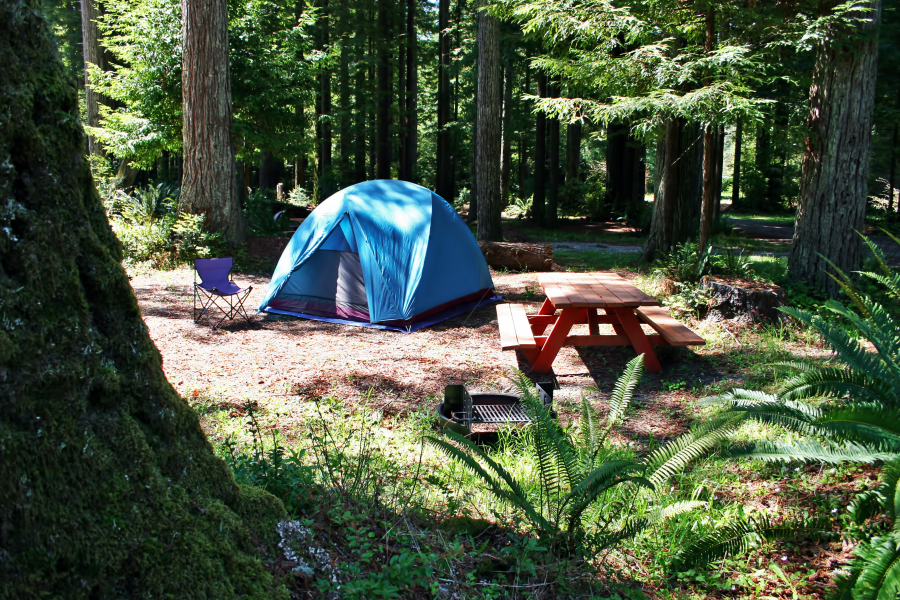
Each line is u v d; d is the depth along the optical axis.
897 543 2.50
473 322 9.59
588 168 42.09
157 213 14.85
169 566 1.85
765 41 9.38
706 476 4.23
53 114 1.87
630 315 7.11
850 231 9.34
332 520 2.74
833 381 4.05
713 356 7.41
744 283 8.73
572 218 29.94
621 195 30.55
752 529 3.19
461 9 33.75
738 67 8.93
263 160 32.59
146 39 16.27
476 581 2.70
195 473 2.12
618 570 3.15
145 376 2.04
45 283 1.78
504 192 34.25
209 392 5.97
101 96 21.30
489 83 16.88
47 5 28.17
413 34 30.73
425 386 6.54
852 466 4.07
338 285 9.55
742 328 8.28
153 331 8.38
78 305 1.86
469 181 40.59
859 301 4.83
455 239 10.15
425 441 5.00
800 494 3.91
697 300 8.92
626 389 4.32
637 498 3.88
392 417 5.64
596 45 10.36
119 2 17.25
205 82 13.98
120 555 1.77
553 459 4.10
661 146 14.21
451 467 4.36
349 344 8.16
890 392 3.91
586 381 6.92
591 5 9.73
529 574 2.88
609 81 9.83
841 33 8.85
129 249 13.33
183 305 10.06
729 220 28.92
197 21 13.76
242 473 3.03
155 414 2.05
